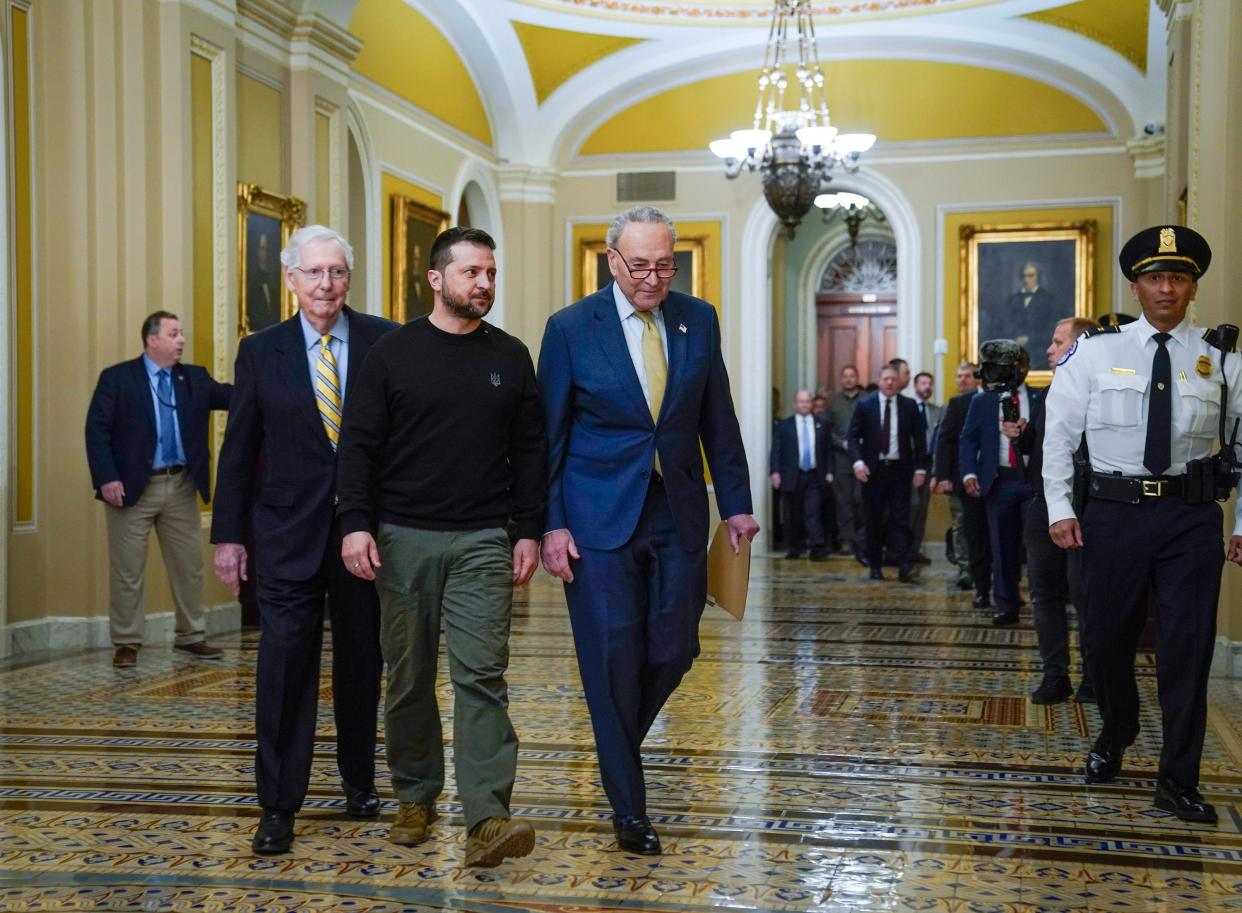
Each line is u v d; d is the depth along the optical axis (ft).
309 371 12.55
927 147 47.26
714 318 12.79
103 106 25.88
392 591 11.91
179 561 24.07
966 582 36.14
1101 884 11.28
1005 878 11.46
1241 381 13.51
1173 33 27.55
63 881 11.39
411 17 40.75
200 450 24.11
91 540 25.71
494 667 11.71
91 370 25.80
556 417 12.25
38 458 25.46
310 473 12.42
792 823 13.20
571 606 12.20
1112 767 14.85
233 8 28.22
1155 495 13.38
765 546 49.21
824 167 39.81
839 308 64.59
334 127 32.91
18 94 24.93
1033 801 14.07
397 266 39.91
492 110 47.62
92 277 25.81
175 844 12.46
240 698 20.03
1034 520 19.67
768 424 49.26
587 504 12.14
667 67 47.32
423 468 11.80
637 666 12.16
